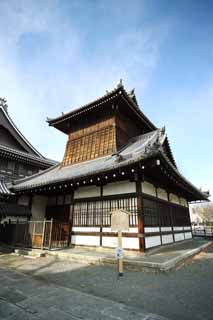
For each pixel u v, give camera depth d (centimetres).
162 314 376
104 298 454
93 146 1438
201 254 1057
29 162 1845
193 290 500
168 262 692
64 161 1570
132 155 928
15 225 1201
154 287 523
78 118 1599
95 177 993
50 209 1514
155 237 998
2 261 848
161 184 1227
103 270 693
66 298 451
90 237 1037
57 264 786
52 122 1666
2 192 1384
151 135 1449
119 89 1279
